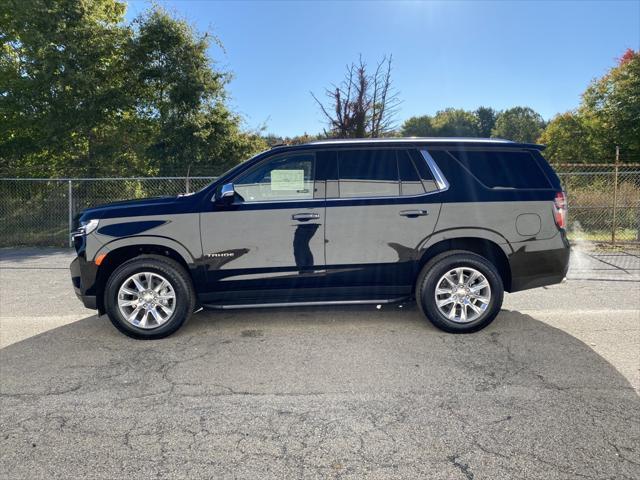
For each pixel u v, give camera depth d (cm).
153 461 265
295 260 461
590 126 2622
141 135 1777
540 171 477
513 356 408
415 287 477
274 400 334
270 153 467
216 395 343
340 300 476
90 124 1612
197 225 456
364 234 461
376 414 312
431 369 382
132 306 461
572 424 296
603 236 1098
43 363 406
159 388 355
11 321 533
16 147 1630
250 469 256
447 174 467
